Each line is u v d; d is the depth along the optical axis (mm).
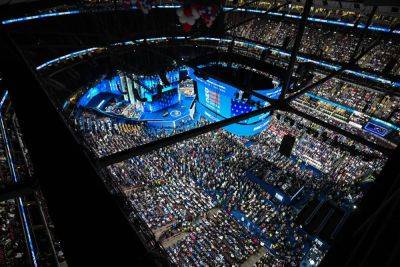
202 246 24344
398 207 2434
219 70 26797
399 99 35438
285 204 29812
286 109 4715
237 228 26609
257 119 27875
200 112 33469
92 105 43875
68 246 1491
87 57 36969
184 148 37219
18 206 13719
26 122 2629
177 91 46938
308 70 18453
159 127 43969
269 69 25547
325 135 25438
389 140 34250
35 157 2203
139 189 28641
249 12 43969
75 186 1910
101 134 35281
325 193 31469
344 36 42812
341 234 2607
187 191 29828
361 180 32250
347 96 38719
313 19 43719
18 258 12508
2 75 3547
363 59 39844
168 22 46688
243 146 39406
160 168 32375
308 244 25344
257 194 30969
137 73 38281
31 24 32344
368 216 2588
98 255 1441
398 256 2135
